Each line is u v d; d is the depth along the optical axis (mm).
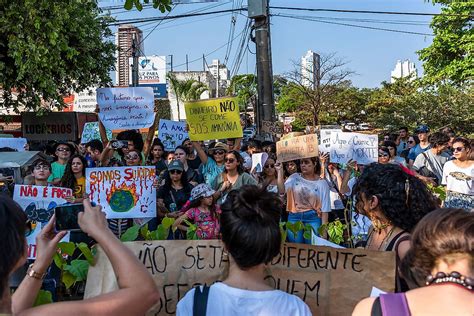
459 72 25047
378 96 40031
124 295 1560
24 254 1560
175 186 6270
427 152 7793
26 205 4742
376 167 2672
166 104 39719
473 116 25531
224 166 6898
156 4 5219
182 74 56781
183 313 1952
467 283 1504
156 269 2697
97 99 7621
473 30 24047
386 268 2541
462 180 5992
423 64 26844
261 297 1903
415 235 1664
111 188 5254
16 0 12477
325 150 6801
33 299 1950
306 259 2693
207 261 2713
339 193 6137
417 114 26172
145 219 5688
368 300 1631
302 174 5977
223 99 7352
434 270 1595
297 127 40094
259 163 8555
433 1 25312
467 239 1525
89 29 15422
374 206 2588
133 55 24031
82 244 2475
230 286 1958
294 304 1933
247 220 1948
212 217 5191
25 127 15992
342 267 2631
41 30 12641
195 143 7414
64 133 16078
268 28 13938
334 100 39781
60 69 13758
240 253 1946
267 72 13398
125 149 7031
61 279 2756
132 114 7605
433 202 2568
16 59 12562
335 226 3955
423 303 1527
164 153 9617
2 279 1449
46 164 5766
